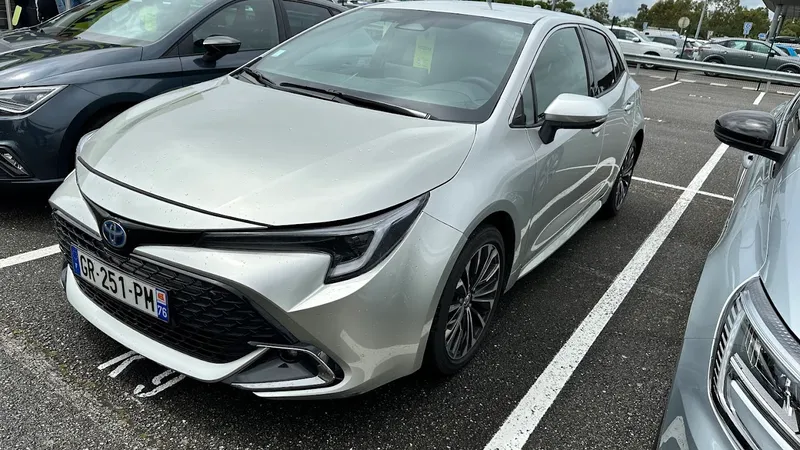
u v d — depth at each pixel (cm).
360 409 234
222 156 217
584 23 385
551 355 284
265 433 218
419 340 216
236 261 189
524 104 282
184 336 206
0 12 1050
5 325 265
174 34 423
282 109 262
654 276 381
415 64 299
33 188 363
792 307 134
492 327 303
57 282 305
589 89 363
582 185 353
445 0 365
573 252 406
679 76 1894
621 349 295
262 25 487
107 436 210
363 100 273
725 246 182
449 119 260
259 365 202
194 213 194
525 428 234
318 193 199
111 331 221
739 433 131
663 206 522
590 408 249
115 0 488
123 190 208
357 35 330
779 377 127
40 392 227
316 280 192
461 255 227
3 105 344
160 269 199
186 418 222
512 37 310
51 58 380
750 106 1277
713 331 152
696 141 820
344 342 196
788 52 2317
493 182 240
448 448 220
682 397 148
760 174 239
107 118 384
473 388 254
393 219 202
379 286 197
